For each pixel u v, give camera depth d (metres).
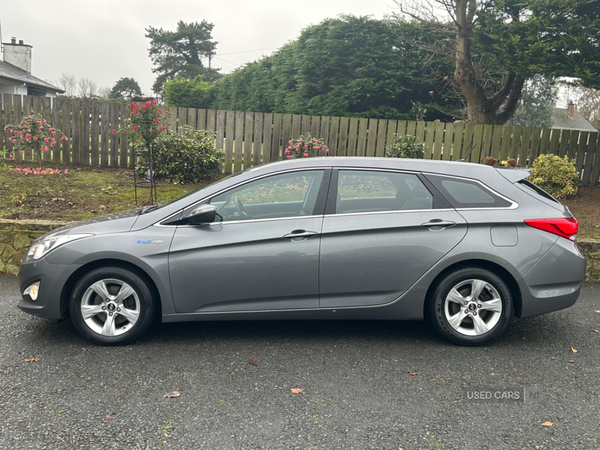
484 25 11.30
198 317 4.12
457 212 4.13
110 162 11.30
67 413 3.06
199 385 3.47
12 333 4.41
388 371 3.75
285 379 3.59
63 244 4.07
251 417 3.06
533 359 4.02
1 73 29.59
